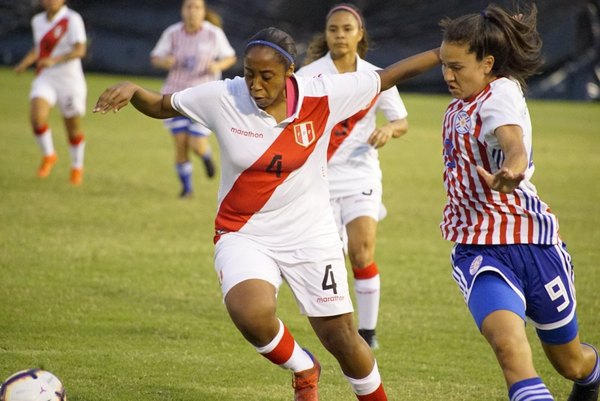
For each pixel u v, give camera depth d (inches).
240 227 599.2
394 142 2449.6
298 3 3464.6
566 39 3646.7
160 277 1048.8
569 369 584.7
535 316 569.9
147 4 3617.1
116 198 1530.5
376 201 865.5
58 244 1178.6
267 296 572.4
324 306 593.0
